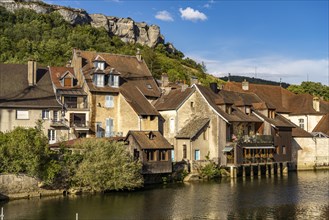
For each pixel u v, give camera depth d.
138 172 40.78
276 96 73.38
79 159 38.41
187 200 35.53
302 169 63.09
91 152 38.34
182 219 29.12
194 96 54.66
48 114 48.41
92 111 50.91
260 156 53.25
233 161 50.28
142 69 61.12
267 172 54.09
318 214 30.83
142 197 36.66
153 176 44.22
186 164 47.56
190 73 119.06
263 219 29.38
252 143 52.28
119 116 52.38
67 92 50.47
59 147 39.94
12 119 46.47
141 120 51.66
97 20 156.25
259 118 56.25
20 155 35.47
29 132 36.94
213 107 52.06
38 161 35.75
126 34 163.62
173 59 139.88
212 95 55.66
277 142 56.22
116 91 52.56
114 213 30.55
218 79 131.00
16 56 87.44
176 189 40.97
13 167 35.28
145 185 43.16
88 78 52.38
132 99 53.28
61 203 33.59
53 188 37.25
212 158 51.16
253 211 31.67
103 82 52.44
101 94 51.78
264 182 46.97
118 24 163.38
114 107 52.56
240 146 50.75
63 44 102.62
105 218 29.12
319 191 40.69
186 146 50.59
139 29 170.88
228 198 36.66
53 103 48.69
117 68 57.78
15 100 47.12
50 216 29.34
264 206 33.47
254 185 44.34
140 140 43.28
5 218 28.56
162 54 143.88
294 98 73.50
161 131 54.78
